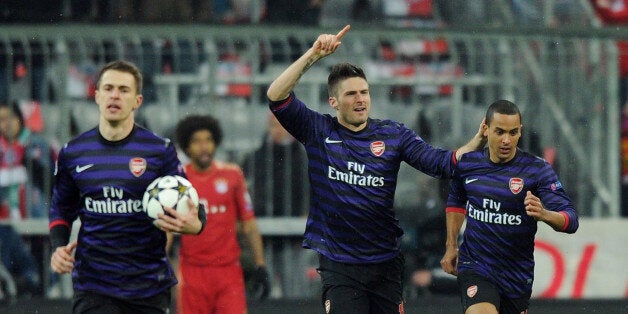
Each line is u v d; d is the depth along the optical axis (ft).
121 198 67.67
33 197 116.57
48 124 116.67
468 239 79.97
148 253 68.49
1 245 114.11
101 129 68.69
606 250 116.67
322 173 76.38
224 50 116.78
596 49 118.01
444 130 117.70
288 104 75.20
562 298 115.75
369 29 118.52
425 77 117.80
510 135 77.00
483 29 118.42
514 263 79.10
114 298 68.13
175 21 119.14
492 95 117.91
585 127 118.32
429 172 76.79
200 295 100.12
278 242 116.47
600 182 118.83
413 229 116.88
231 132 116.67
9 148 116.16
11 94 116.16
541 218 71.67
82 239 68.59
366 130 76.43
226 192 100.73
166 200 66.23
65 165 68.59
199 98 116.57
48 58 116.37
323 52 72.38
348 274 75.97
